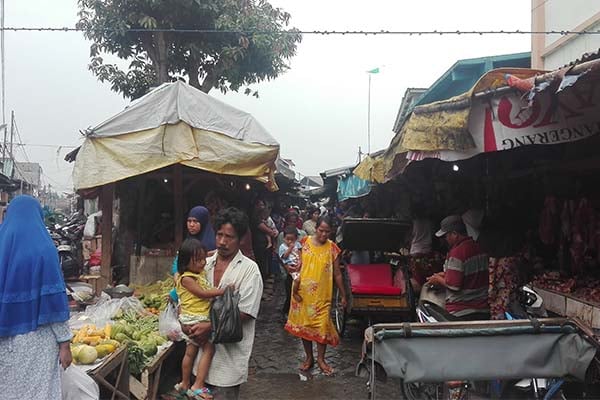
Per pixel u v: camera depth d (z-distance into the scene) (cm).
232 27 1288
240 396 541
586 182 686
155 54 1338
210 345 400
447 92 1257
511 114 436
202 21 1320
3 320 295
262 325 898
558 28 838
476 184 924
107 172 695
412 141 487
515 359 324
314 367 641
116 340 473
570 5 805
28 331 299
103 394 431
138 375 463
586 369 327
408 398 416
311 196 2567
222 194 976
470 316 509
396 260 852
